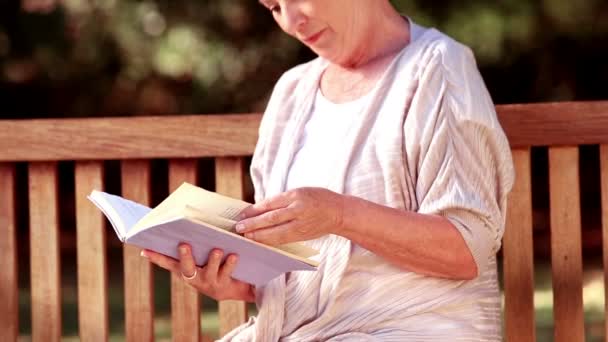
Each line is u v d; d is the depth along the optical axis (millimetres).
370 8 4734
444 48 4586
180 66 15984
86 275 5227
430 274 4430
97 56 16562
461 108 4461
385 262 4473
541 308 11438
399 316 4426
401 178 4484
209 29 15891
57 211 5258
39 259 5254
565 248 4949
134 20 15891
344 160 4543
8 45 16453
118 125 5176
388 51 4770
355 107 4660
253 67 16484
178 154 5156
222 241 4090
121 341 10664
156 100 17766
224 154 5129
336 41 4719
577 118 4914
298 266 4160
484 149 4492
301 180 4656
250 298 4715
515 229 4980
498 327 4590
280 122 4906
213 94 16766
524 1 15125
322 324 4496
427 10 15000
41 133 5207
